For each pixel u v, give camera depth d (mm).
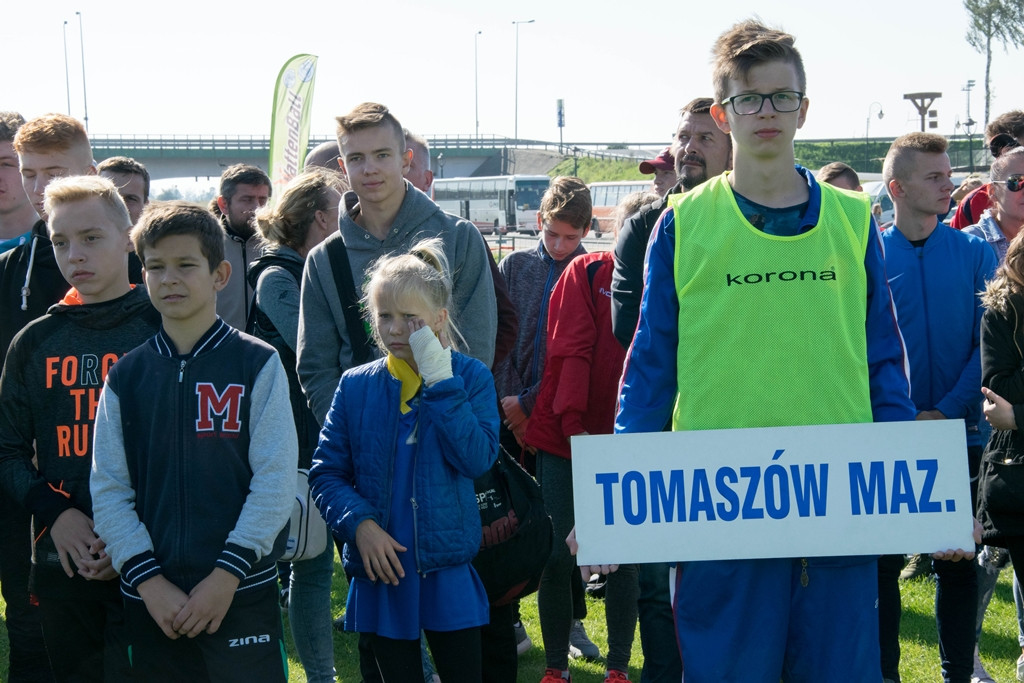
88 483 3107
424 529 2982
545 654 4352
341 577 5902
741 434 2693
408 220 3797
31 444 3211
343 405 3135
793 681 2781
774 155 2699
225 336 3012
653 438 2725
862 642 2727
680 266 2760
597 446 2740
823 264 2680
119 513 2898
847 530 2691
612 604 4121
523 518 3268
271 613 2994
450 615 2996
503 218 48125
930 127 30969
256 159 70750
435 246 3490
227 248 5273
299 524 3643
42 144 3889
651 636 2977
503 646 3387
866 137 59062
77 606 3160
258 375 2975
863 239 2740
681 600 2766
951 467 2689
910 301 4066
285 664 3037
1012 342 3475
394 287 3033
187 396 2922
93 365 3141
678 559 2715
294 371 4004
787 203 2742
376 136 3705
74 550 2996
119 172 5363
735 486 2705
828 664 2723
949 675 3781
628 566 4082
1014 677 4344
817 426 2676
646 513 2729
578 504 2746
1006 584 5680
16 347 3166
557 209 4883
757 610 2725
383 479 3020
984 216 5012
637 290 3240
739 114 2697
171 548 2863
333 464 3104
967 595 3758
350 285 3709
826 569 2725
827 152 58594
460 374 3135
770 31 2721
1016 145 5941
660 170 4957
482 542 3188
